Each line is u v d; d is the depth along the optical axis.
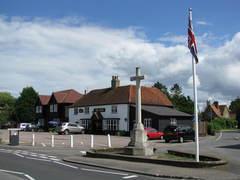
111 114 72.94
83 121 80.00
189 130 48.19
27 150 33.81
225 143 41.62
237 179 16.25
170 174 17.61
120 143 44.56
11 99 129.62
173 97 115.56
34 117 109.75
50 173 18.34
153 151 26.28
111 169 20.17
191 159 22.52
